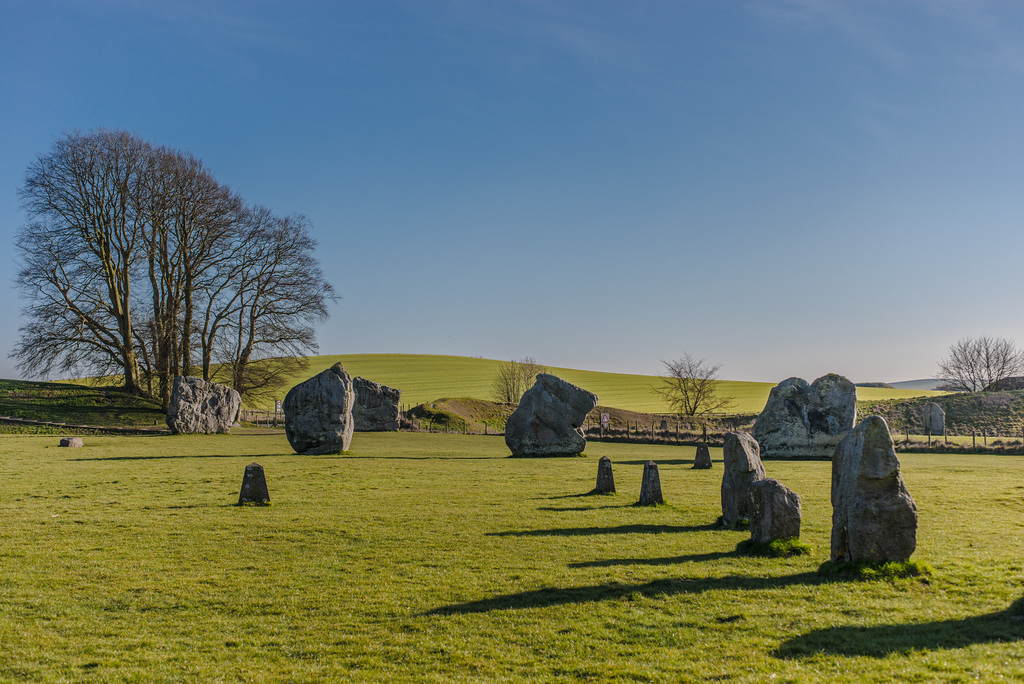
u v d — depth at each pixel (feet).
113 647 32.14
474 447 149.69
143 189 182.19
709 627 32.58
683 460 125.08
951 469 103.76
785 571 41.96
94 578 43.01
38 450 122.21
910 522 40.32
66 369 184.24
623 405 304.71
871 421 41.57
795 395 139.03
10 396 200.44
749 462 57.36
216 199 189.67
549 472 99.50
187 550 50.08
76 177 179.32
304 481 87.04
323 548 50.52
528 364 315.37
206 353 198.18
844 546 41.86
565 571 43.24
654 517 62.85
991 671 25.98
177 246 193.06
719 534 54.75
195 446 139.03
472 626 33.91
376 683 27.78
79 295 186.39
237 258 197.57
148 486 81.30
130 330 198.49
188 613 36.70
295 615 36.19
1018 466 109.19
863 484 41.09
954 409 206.59
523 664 29.30
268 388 212.84
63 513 64.18
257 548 50.65
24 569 44.96
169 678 28.58
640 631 32.40
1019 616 32.37
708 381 265.34
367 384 201.26
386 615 35.86
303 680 28.25
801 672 27.07
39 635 33.53
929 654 28.14
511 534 55.11
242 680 28.37
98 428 172.35
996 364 272.92
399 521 60.49
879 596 36.22
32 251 178.81
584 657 29.71
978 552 46.32
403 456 124.26
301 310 205.46
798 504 48.03
